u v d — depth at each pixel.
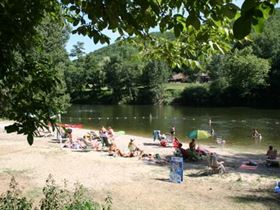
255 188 17.89
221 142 34.47
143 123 55.25
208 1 3.64
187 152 24.61
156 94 105.88
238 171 21.67
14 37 4.83
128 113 75.44
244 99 89.62
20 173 19.64
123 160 23.78
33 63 5.47
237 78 87.50
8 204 8.45
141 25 4.59
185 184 18.47
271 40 96.38
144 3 3.75
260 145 34.44
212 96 93.38
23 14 4.88
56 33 38.97
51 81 5.40
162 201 15.59
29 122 5.00
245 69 86.06
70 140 28.08
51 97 5.46
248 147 33.06
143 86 109.88
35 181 18.09
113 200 15.53
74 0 4.82
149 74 106.50
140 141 33.84
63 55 44.97
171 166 18.92
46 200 9.73
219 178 19.83
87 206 9.05
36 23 5.31
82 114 73.31
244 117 62.44
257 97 87.25
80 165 21.92
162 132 44.62
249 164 23.48
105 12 4.23
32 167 21.11
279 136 40.38
